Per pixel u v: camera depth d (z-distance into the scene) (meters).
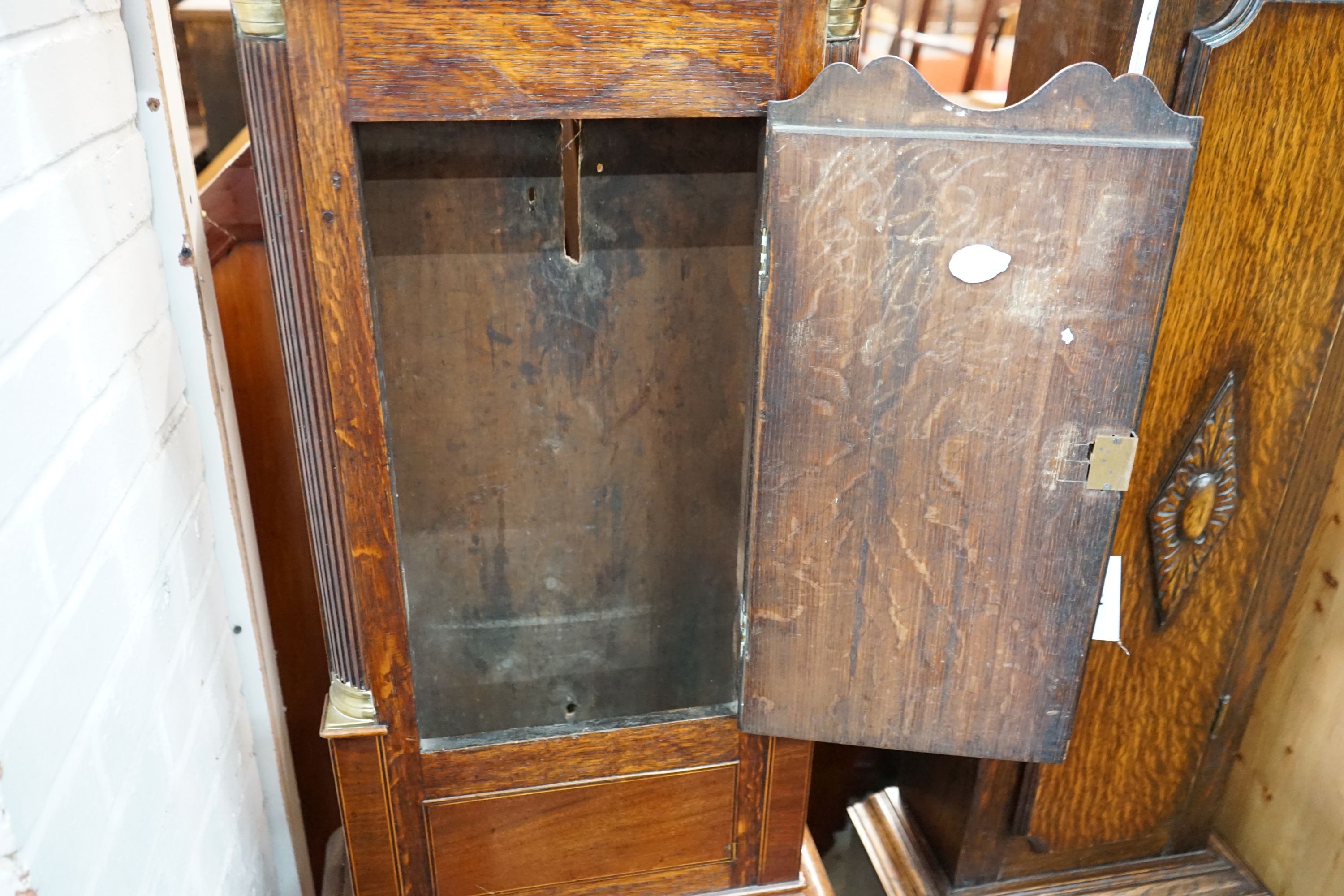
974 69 1.65
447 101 0.74
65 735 0.62
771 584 0.89
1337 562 1.24
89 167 0.70
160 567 0.82
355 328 0.79
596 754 1.00
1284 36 0.88
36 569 0.58
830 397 0.82
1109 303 0.77
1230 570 1.13
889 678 0.93
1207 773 1.29
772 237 0.77
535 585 1.14
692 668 1.20
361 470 0.84
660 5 0.73
